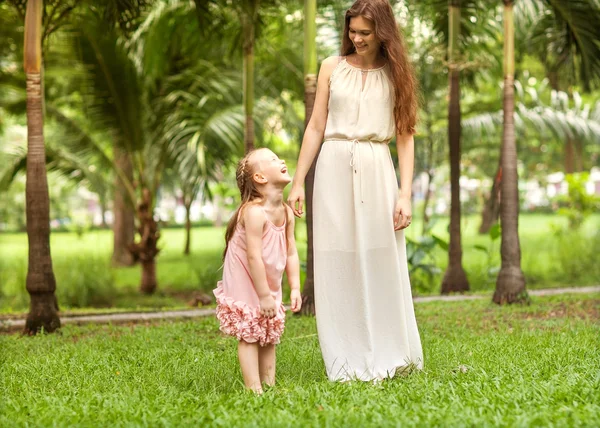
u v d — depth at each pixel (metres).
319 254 4.41
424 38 12.11
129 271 17.44
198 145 11.32
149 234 13.46
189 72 12.27
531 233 25.88
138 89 12.04
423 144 16.03
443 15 10.79
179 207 52.75
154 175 13.48
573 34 9.62
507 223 8.67
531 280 12.84
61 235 35.72
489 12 12.02
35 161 7.14
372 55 4.46
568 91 16.33
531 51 12.34
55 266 13.98
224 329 4.05
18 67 12.23
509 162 8.67
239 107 11.98
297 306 4.13
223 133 11.38
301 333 6.53
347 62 4.48
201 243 28.73
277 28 12.95
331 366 4.36
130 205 13.68
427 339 5.88
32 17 7.13
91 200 51.44
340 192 4.40
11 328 7.85
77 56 11.29
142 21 10.84
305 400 3.72
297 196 4.45
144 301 12.43
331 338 4.39
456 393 3.88
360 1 4.34
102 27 9.19
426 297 10.12
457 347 5.35
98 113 12.27
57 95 13.55
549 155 29.67
